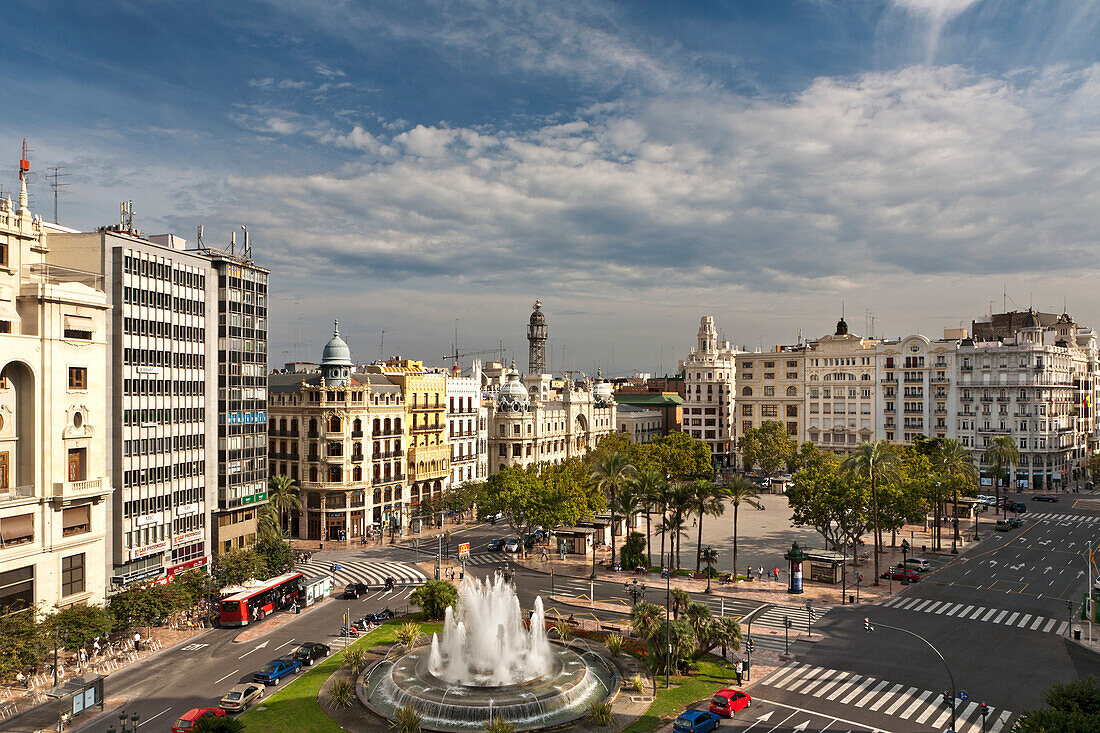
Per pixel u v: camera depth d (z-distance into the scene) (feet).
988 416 590.96
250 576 278.67
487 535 424.05
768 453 610.65
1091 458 606.96
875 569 313.53
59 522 241.76
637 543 342.23
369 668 209.56
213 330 322.55
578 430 614.75
